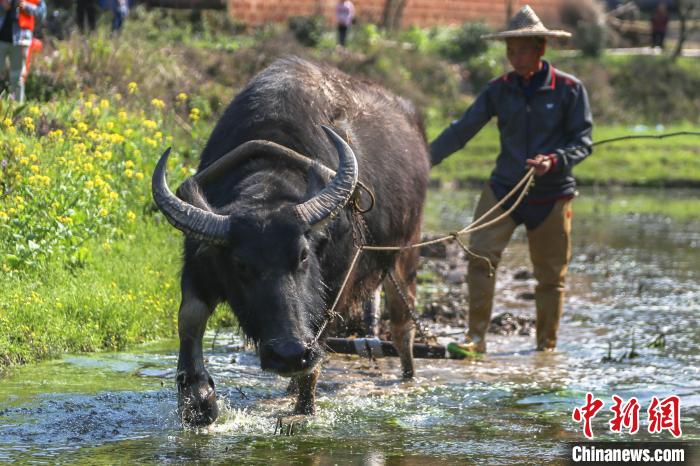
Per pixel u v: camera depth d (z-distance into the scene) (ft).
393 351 56.24
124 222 73.10
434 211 136.36
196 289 44.24
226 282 41.93
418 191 55.77
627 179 186.29
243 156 44.45
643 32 331.98
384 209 50.90
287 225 40.27
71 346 56.90
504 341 66.13
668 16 338.54
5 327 55.06
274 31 221.05
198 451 41.50
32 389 49.37
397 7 280.10
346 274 46.62
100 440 42.60
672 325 71.10
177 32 193.67
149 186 77.25
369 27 253.24
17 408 46.37
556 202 62.64
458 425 46.55
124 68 113.29
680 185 186.80
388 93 58.13
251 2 246.88
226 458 40.68
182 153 91.04
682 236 120.67
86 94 101.35
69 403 47.44
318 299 41.83
